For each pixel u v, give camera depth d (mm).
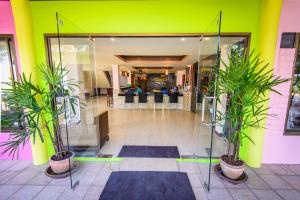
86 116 3020
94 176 2236
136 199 1825
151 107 7555
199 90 3426
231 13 2355
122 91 8164
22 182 2117
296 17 2256
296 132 2490
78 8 2420
